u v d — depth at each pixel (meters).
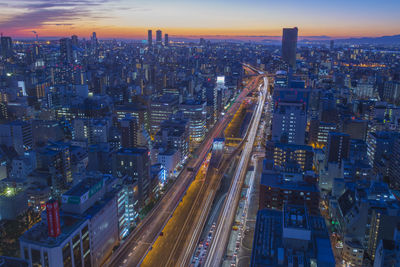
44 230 183.00
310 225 182.00
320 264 158.25
